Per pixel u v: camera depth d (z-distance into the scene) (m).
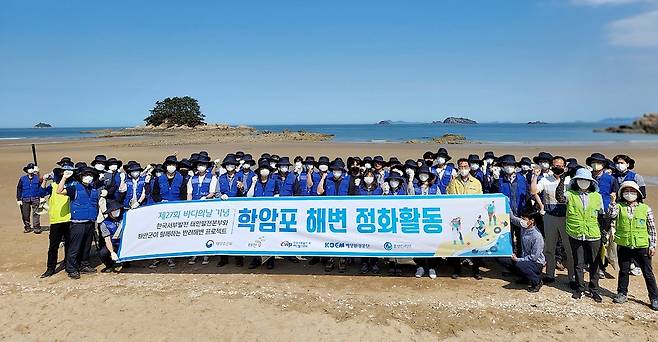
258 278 8.34
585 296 7.37
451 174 10.20
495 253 7.75
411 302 7.17
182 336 6.22
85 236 8.54
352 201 8.25
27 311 6.97
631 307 6.92
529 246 7.73
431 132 108.62
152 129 109.81
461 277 8.32
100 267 9.10
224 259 9.14
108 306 7.11
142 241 8.55
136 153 37.78
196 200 8.73
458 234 7.86
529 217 7.79
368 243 8.03
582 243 7.28
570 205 7.40
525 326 6.38
